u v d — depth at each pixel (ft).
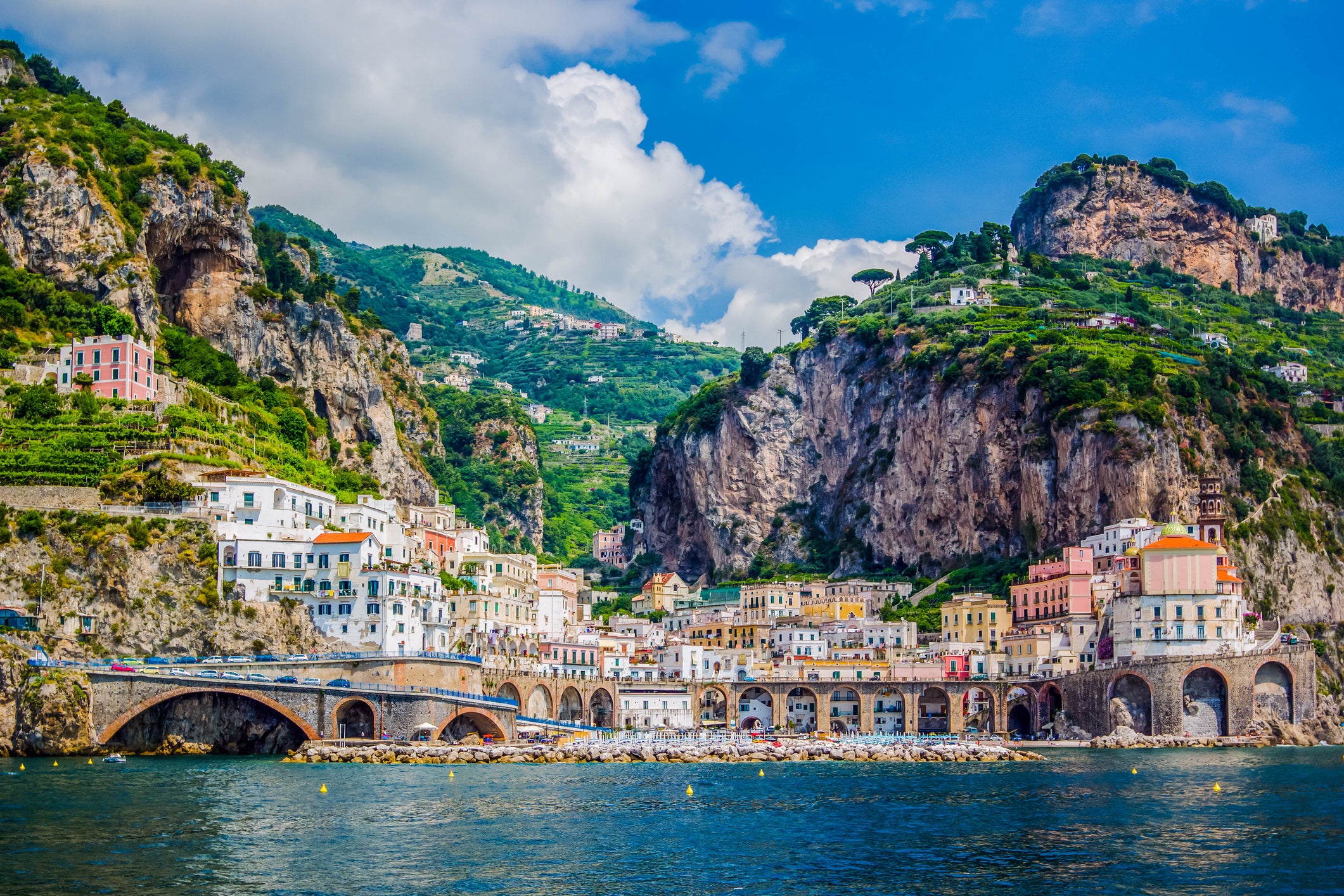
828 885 379.76
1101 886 378.32
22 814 458.09
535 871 391.45
